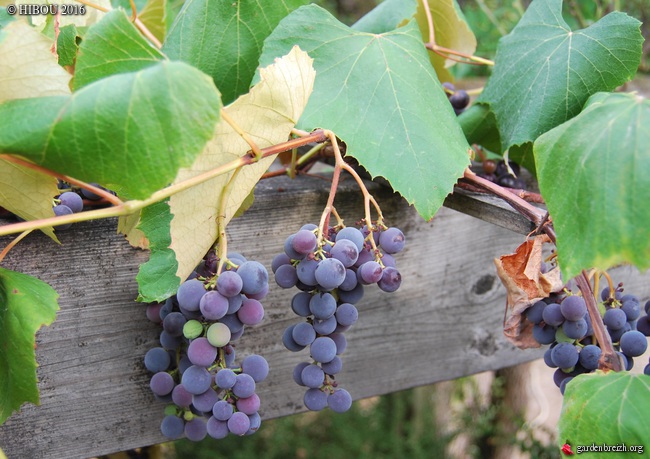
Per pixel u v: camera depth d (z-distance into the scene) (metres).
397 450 1.68
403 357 0.68
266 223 0.60
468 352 0.71
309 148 0.68
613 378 0.47
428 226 0.66
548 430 1.26
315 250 0.48
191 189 0.48
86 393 0.55
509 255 0.54
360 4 1.66
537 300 0.53
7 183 0.49
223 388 0.48
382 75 0.55
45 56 0.45
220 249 0.50
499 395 1.34
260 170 0.51
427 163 0.53
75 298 0.53
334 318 0.50
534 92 0.59
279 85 0.48
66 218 0.45
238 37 0.59
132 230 0.52
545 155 0.48
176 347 0.52
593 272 0.54
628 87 0.93
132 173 0.43
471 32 0.73
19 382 0.47
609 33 0.58
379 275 0.48
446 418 1.65
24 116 0.43
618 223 0.44
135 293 0.55
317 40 0.56
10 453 0.53
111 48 0.47
